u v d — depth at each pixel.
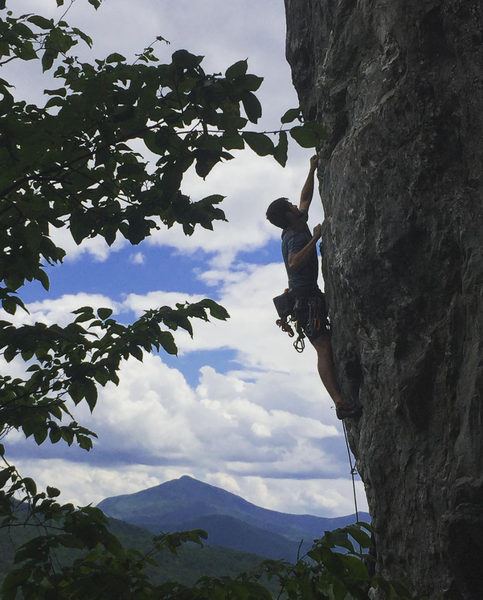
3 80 2.67
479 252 3.71
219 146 2.39
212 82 2.21
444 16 4.07
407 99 4.17
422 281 4.06
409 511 4.05
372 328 4.45
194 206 2.85
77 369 3.16
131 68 2.80
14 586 2.50
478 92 3.86
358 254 4.39
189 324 3.17
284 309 5.48
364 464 4.52
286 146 2.35
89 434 3.42
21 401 3.41
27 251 2.93
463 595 3.63
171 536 3.20
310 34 5.73
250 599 2.87
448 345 3.85
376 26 4.60
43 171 2.63
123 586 2.52
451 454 3.76
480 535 3.44
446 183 4.00
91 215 2.94
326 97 5.07
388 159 4.28
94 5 3.48
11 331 2.88
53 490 2.72
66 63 3.48
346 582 2.82
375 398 4.47
